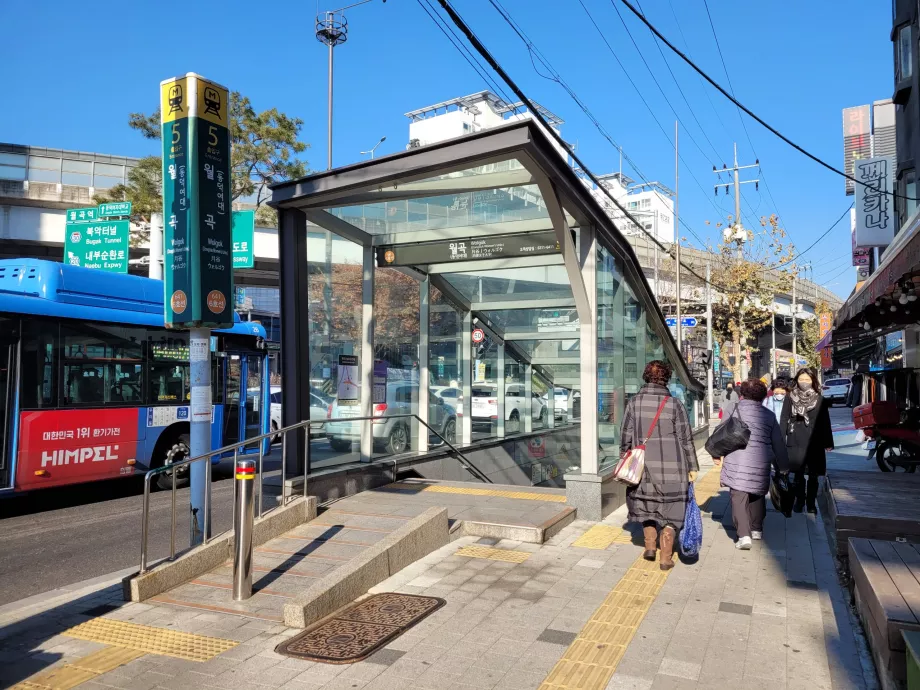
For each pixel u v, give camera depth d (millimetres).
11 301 9398
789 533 7707
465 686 3906
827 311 58188
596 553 6684
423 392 11086
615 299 9547
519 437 14180
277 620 4914
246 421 13523
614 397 9414
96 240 19406
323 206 8188
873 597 4105
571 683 3932
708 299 31953
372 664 4191
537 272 11398
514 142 6488
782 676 4016
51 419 9805
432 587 5645
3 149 36469
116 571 6629
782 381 10023
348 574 5320
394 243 9531
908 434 11648
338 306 9086
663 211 73812
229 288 6434
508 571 6090
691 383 17484
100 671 4113
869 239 24156
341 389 9086
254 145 26469
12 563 7137
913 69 21312
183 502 10594
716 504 9570
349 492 8617
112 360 10836
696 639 4555
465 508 7945
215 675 4059
